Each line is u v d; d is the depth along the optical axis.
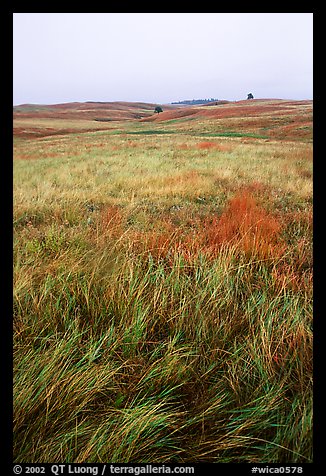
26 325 2.12
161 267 2.75
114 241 3.34
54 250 3.24
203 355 1.93
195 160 11.10
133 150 16.62
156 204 5.54
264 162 10.12
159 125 61.16
